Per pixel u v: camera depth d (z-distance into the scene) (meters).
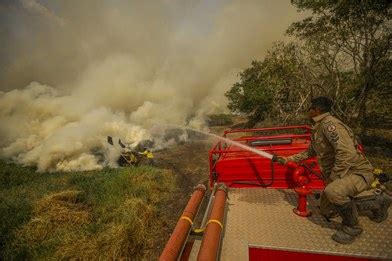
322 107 2.31
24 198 5.61
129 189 5.71
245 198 3.18
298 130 8.88
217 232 2.12
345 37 6.57
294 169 2.83
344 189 2.10
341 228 2.24
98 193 5.93
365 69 6.79
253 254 2.29
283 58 8.28
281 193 3.26
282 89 9.62
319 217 2.63
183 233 2.15
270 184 3.15
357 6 5.89
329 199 2.18
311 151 2.60
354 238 2.20
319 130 2.33
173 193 5.81
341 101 7.53
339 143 2.14
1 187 7.37
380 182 2.41
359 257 2.00
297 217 2.66
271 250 2.21
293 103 9.84
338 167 2.17
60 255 3.62
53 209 4.73
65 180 7.54
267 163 3.16
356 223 2.18
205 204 4.32
